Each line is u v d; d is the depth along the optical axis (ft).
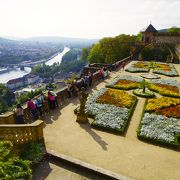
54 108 64.34
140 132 49.83
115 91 79.36
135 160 40.75
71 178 35.63
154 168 38.58
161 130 50.42
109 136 49.34
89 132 50.90
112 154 42.39
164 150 44.50
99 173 36.29
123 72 123.03
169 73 117.60
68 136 48.88
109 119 55.47
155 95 79.36
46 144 45.29
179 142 47.55
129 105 65.31
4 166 27.68
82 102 54.29
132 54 198.49
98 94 75.51
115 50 260.42
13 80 543.39
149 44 214.07
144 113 60.90
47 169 37.60
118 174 36.01
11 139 40.93
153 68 133.08
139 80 98.78
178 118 57.82
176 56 181.57
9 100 352.08
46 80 588.91
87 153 42.52
